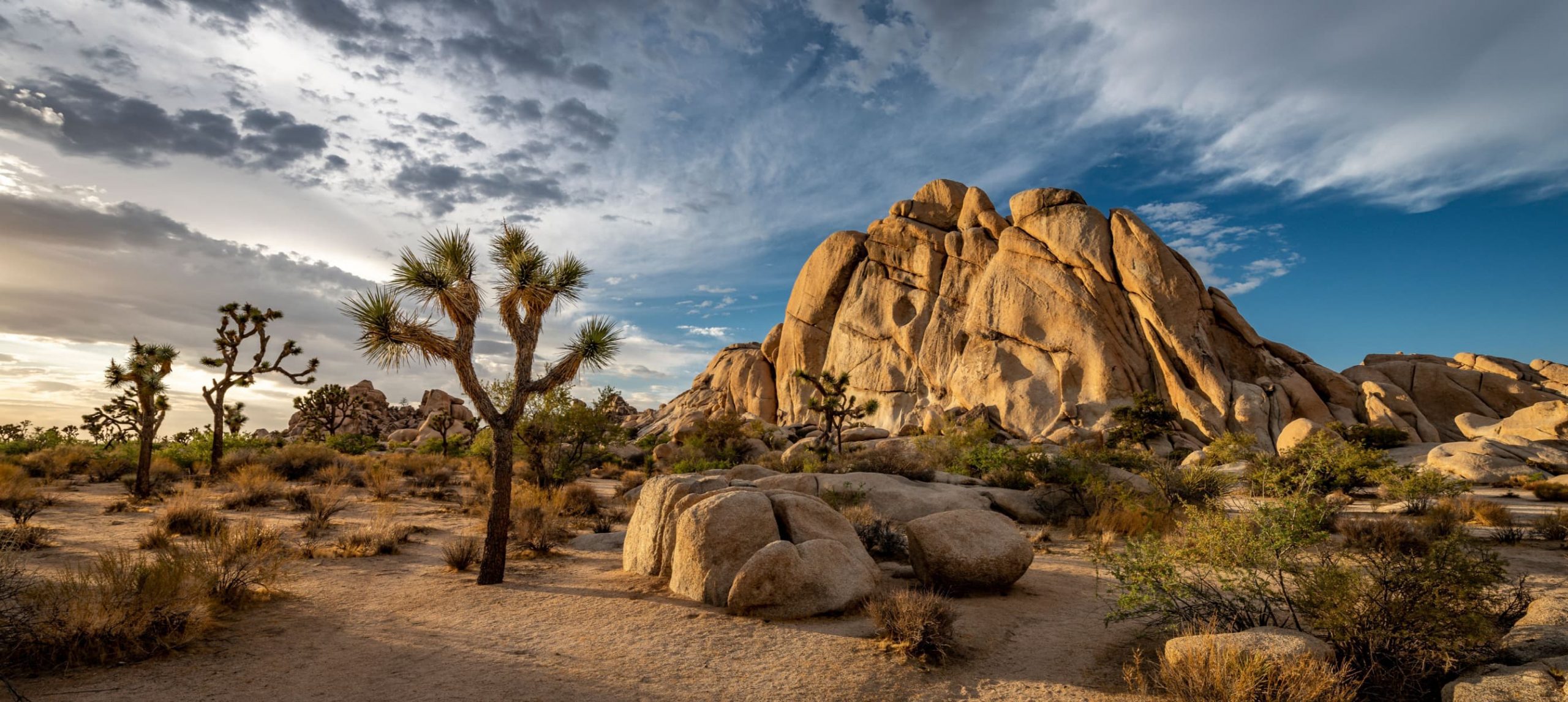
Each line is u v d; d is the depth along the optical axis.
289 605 7.66
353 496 19.78
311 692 5.11
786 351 79.94
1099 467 18.39
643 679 5.52
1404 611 5.07
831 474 18.83
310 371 23.86
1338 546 6.54
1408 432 38.72
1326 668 4.62
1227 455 30.70
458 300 9.16
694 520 8.55
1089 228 56.09
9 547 9.13
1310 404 46.84
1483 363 50.41
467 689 5.27
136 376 17.41
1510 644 5.02
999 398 55.31
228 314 22.73
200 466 24.19
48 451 26.64
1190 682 4.86
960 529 9.02
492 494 9.34
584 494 18.52
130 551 9.86
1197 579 6.50
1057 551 12.45
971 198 68.25
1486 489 22.58
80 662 5.41
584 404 23.36
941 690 5.43
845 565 7.89
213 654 5.86
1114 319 53.28
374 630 6.79
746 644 6.45
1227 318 51.75
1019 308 57.78
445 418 43.88
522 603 8.04
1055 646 6.56
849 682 5.52
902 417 63.25
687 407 88.88
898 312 69.19
